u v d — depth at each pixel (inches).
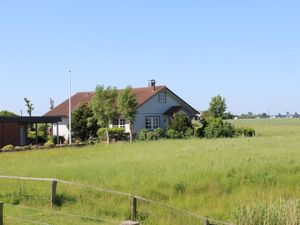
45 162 1153.4
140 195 742.5
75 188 742.5
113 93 2140.7
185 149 1405.0
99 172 911.0
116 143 1823.3
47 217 610.2
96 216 639.1
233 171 911.0
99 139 2135.8
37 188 752.3
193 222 636.1
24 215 612.7
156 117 2367.1
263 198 739.4
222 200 745.6
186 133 2139.5
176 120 2182.6
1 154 1402.6
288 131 2957.7
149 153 1310.3
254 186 832.9
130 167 974.4
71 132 2170.3
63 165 1055.0
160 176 853.2
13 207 660.1
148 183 800.3
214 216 670.5
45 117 1974.7
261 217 600.1
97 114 2123.5
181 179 826.2
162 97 2396.7
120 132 2172.7
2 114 2315.5
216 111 2583.7
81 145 1750.7
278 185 844.0
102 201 700.0
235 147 1445.6
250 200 706.8
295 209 602.2
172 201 737.0
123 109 2114.9
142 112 2303.2
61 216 620.4
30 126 2250.2
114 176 864.3
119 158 1197.1
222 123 2201.0
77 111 2215.8
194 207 714.2
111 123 2202.3
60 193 716.0
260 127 3902.6
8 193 724.0
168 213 663.8
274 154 1189.1
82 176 868.0
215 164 986.7
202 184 805.2
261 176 885.8
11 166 1061.8
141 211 658.2
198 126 2395.4
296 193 790.5
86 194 721.0
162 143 1727.4
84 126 2190.0
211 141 1777.8
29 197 708.0
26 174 901.8
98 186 775.7
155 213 659.4
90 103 2246.6
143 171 911.0
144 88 2474.2
